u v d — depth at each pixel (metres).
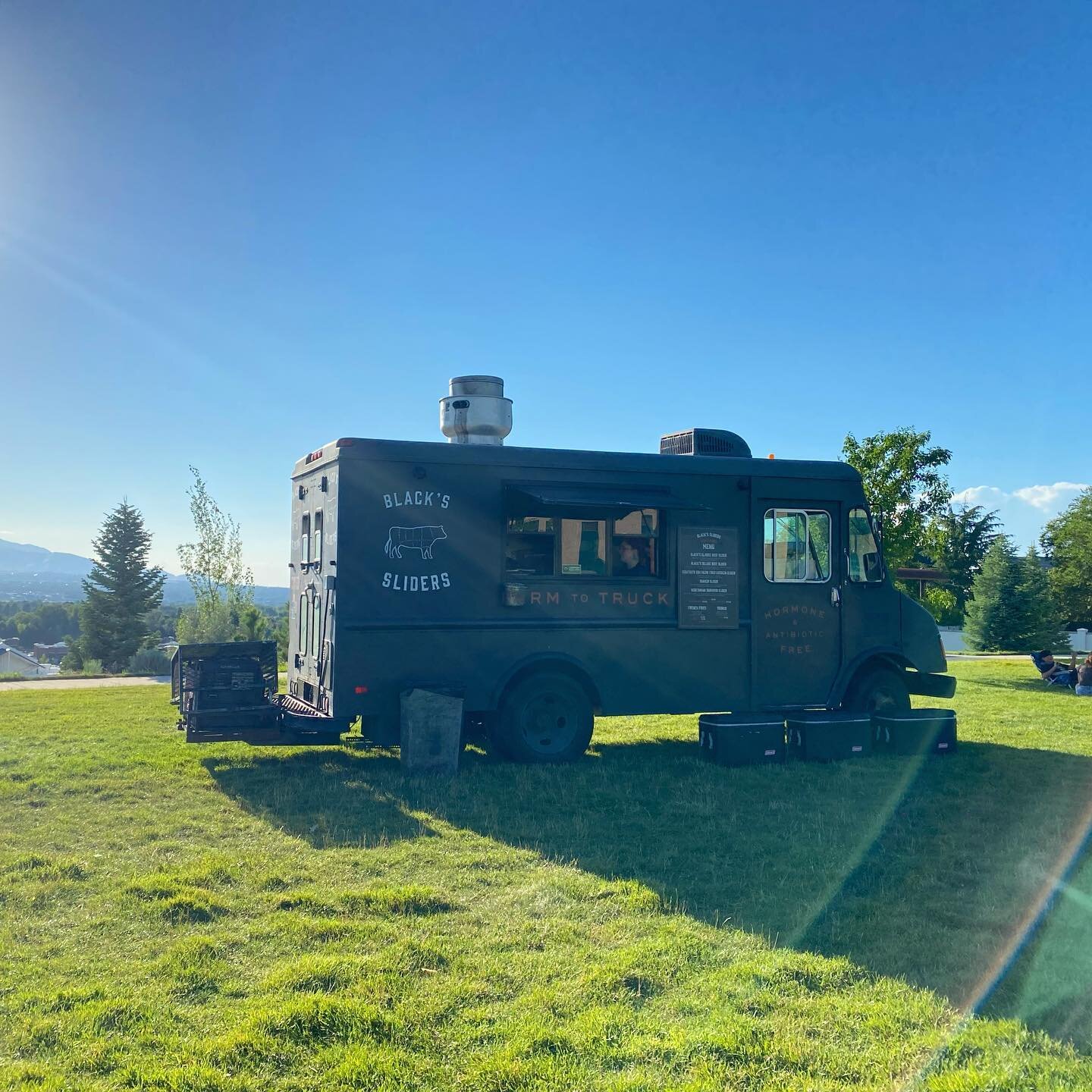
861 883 5.63
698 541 9.77
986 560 30.98
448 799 7.66
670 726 12.10
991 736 11.45
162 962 4.32
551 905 5.17
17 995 4.01
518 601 9.02
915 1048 3.66
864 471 20.62
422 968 4.31
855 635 10.32
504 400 9.98
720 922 4.96
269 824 6.91
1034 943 4.73
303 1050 3.58
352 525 8.66
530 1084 3.37
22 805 7.41
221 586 26.00
